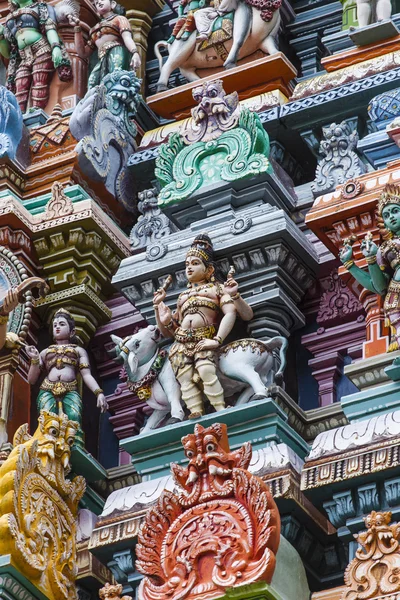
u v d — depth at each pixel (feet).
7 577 82.53
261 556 77.87
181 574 78.74
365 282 84.84
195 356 86.69
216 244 89.30
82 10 103.35
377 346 85.66
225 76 97.30
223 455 80.07
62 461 86.53
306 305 90.48
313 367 89.45
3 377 91.04
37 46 102.32
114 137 97.96
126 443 86.84
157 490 85.71
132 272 90.89
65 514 85.87
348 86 93.66
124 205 97.71
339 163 91.86
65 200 94.79
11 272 93.66
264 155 91.04
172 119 100.32
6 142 95.96
